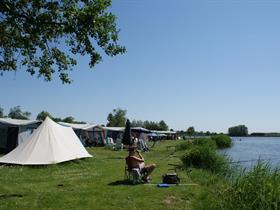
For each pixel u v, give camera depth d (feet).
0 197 33.68
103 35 36.52
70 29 34.96
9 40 38.34
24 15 34.71
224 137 187.11
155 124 383.65
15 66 40.57
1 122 93.50
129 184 40.93
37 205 30.66
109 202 31.60
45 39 38.19
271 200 26.02
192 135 380.58
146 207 29.99
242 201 27.66
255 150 152.56
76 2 35.40
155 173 51.39
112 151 106.01
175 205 30.60
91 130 135.13
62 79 41.93
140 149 114.32
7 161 57.00
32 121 96.78
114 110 353.72
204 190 35.78
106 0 35.55
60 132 65.21
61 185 40.88
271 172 31.76
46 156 58.08
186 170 56.13
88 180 44.50
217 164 60.39
